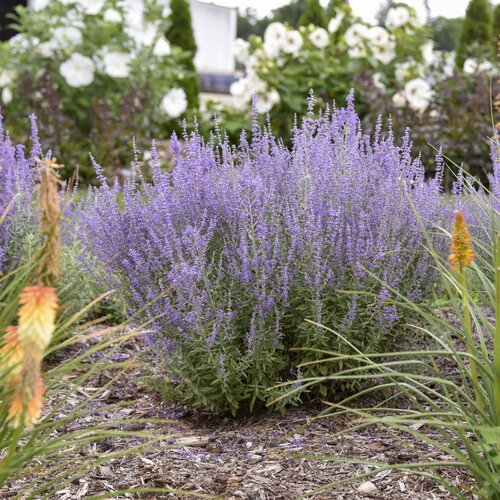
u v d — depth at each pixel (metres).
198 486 0.60
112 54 2.22
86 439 0.43
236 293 0.72
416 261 0.77
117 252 0.75
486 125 2.10
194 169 0.77
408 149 0.81
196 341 0.68
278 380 0.75
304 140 0.82
